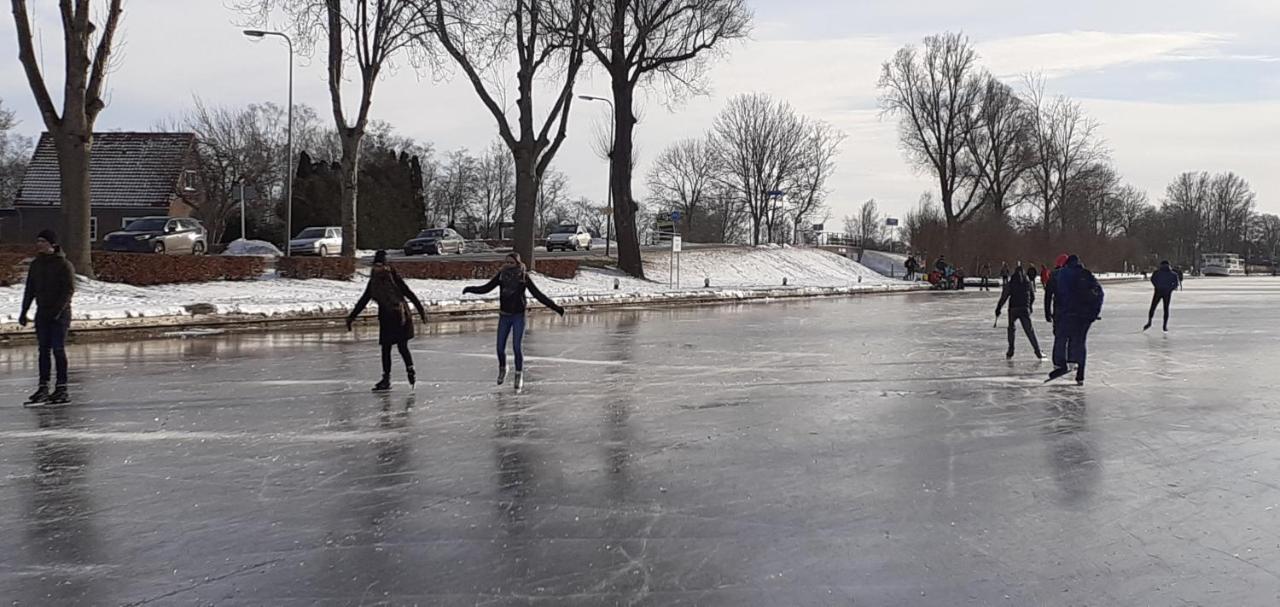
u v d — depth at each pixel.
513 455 8.36
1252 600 4.98
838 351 18.05
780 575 5.29
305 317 23.02
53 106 23.09
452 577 5.22
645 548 5.76
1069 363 14.42
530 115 35.12
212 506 6.61
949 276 58.28
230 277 27.73
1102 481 7.61
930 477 7.69
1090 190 80.94
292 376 13.28
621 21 38.25
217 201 63.28
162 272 25.38
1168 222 126.94
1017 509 6.74
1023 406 11.47
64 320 10.75
